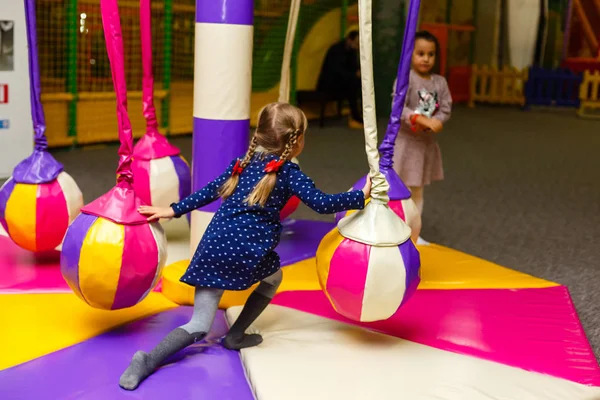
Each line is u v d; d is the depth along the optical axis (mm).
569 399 2367
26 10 3254
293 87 10344
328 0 10969
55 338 2641
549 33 15289
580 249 4590
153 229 2686
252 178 2529
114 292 2623
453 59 15031
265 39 10023
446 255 3953
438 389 2379
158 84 8984
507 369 2555
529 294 3361
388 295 2566
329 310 3020
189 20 9203
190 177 3932
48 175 3420
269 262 2541
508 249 4543
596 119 12820
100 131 8172
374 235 2561
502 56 14875
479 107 14289
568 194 6387
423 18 14289
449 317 3004
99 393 2262
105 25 2527
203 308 2494
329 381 2385
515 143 9570
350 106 10570
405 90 3033
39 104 3434
